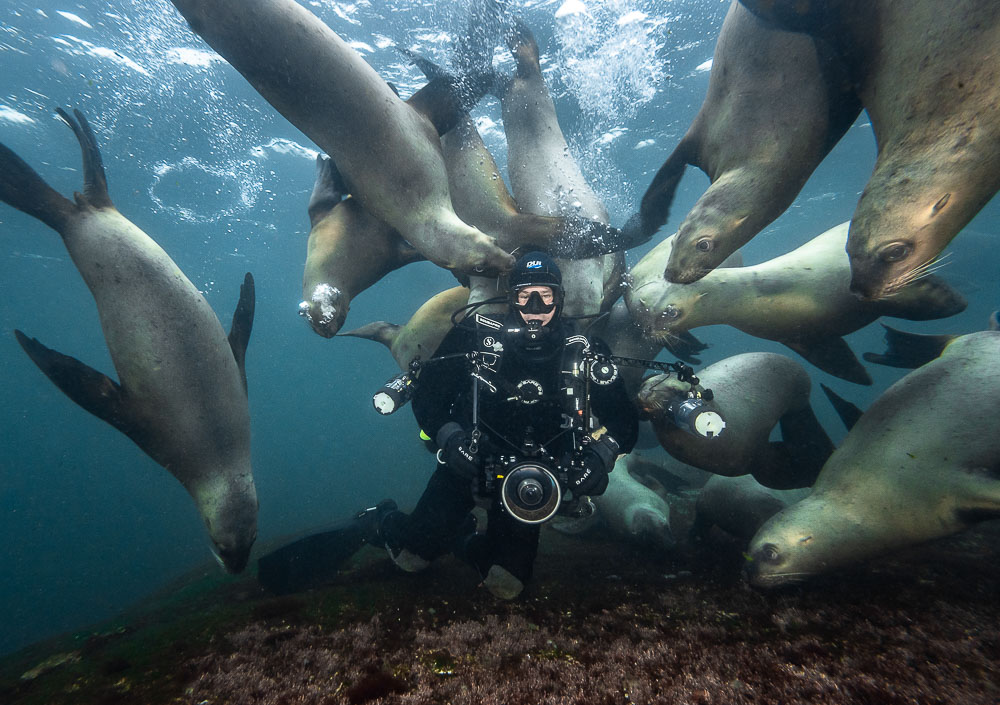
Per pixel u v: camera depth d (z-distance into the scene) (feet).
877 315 13.00
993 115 6.16
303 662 7.41
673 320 13.15
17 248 75.25
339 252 13.26
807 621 8.01
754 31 9.26
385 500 14.34
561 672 6.84
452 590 10.50
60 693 7.16
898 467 9.13
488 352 9.93
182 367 10.51
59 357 10.49
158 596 15.81
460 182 12.55
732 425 11.12
